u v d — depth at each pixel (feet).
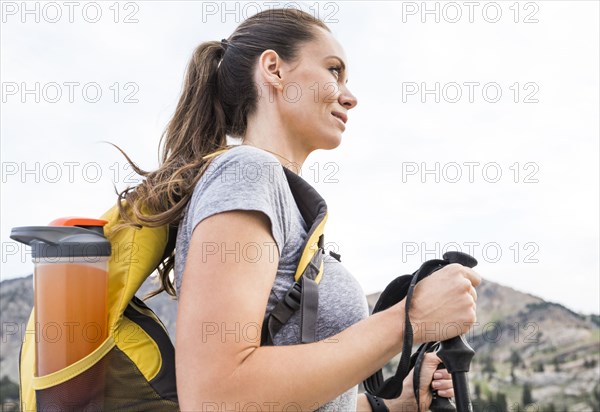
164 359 3.83
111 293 3.84
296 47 4.53
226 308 3.21
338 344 3.37
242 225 3.38
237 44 4.66
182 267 3.72
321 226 3.90
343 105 4.72
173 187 3.90
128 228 3.95
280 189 3.70
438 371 5.31
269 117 4.50
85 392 3.65
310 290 3.73
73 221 3.80
